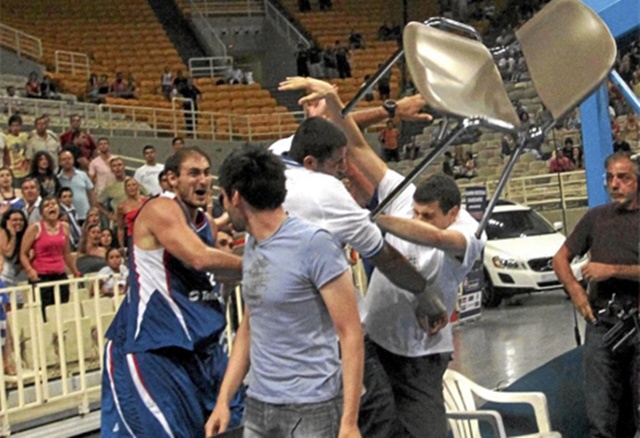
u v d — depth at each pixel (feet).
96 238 31.45
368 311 12.23
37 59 69.87
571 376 16.20
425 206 11.89
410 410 12.07
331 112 11.98
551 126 9.79
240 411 14.65
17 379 20.85
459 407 15.38
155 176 43.45
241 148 9.98
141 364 13.93
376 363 11.94
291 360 9.88
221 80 76.07
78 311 22.39
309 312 9.80
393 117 12.42
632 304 14.15
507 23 85.30
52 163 36.60
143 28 81.15
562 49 9.82
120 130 61.77
